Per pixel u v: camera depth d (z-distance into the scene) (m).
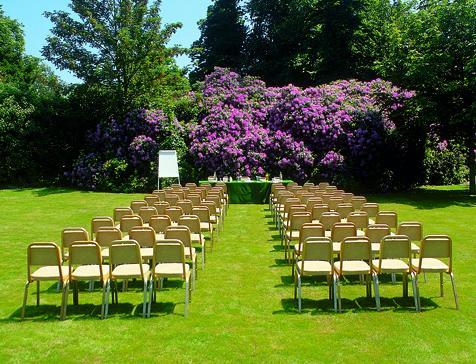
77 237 7.54
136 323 6.29
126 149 22.59
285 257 9.70
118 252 6.58
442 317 6.43
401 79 19.98
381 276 8.40
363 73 31.84
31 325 6.25
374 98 22.38
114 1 22.97
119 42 22.50
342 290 7.64
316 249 6.81
